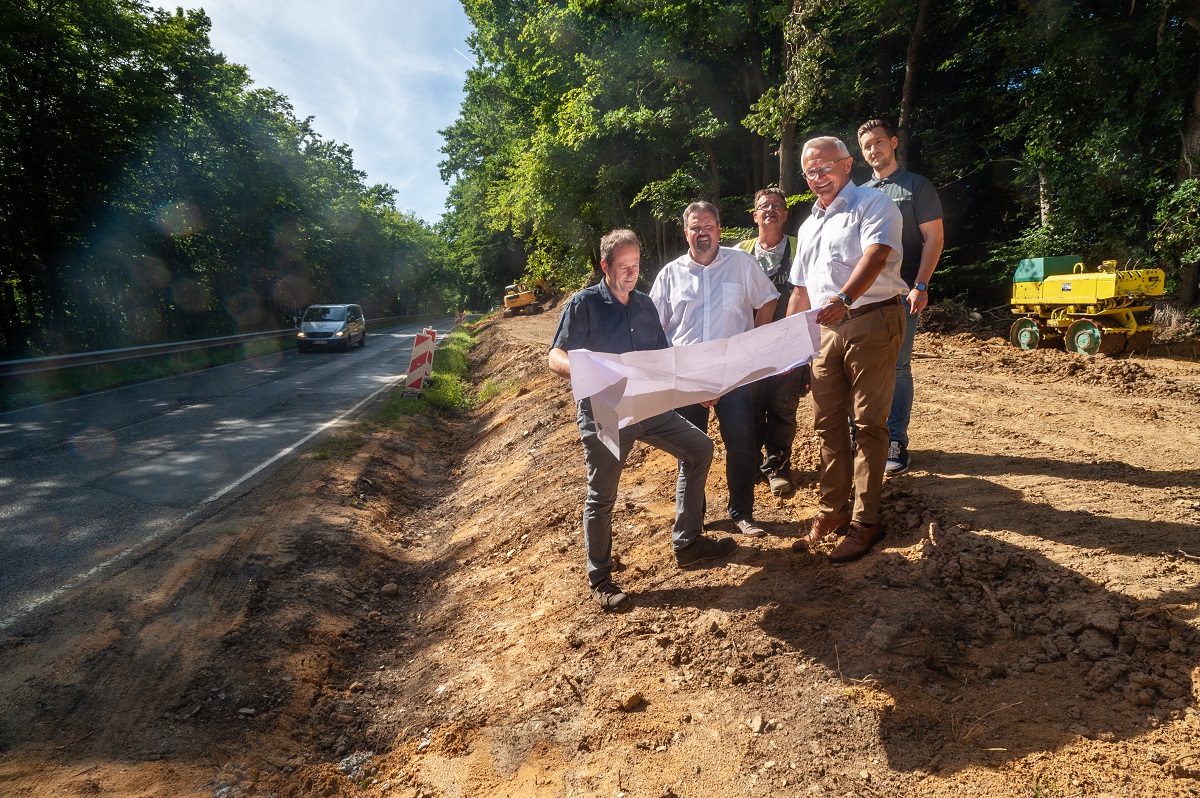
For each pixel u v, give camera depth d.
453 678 3.36
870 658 2.52
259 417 10.36
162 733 2.97
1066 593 2.57
